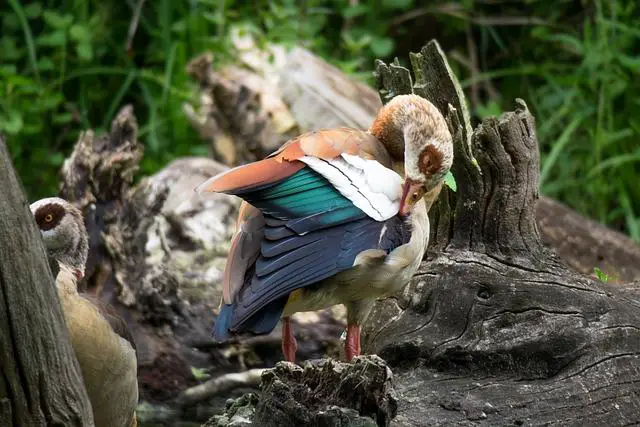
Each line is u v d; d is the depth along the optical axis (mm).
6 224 6059
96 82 16406
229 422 7535
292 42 15711
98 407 7668
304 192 7871
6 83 15438
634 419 8102
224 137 14484
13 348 6203
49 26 16453
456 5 17281
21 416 6332
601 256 13086
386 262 8055
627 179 15219
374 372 6746
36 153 15523
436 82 9383
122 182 11547
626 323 8570
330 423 6719
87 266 11297
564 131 15523
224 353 11523
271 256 7586
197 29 16156
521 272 8836
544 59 17109
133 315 11469
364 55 17203
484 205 9078
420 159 8375
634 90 15641
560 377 8312
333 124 14055
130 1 16562
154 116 15523
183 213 12812
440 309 8750
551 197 15273
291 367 7094
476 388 8227
